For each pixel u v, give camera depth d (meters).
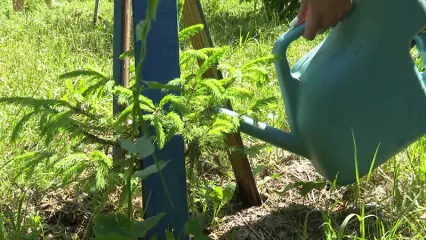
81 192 2.02
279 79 1.82
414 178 2.07
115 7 2.09
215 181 2.16
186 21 1.95
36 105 1.64
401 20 1.62
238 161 2.01
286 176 2.28
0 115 2.68
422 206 1.97
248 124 1.78
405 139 1.71
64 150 1.81
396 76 1.65
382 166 2.23
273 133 1.81
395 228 1.71
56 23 5.25
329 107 1.69
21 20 5.47
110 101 2.61
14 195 2.05
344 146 1.71
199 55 1.74
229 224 1.93
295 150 1.82
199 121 1.69
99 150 1.81
